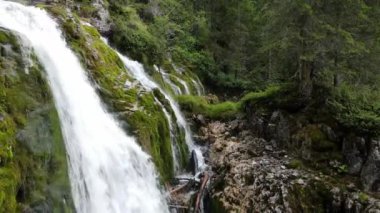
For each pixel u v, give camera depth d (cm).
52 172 809
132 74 1600
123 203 989
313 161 1230
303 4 1182
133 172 1068
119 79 1329
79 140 965
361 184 1120
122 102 1239
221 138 1553
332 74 1285
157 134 1280
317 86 1355
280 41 1291
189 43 2722
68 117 969
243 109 1659
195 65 2597
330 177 1162
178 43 2622
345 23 1241
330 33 1222
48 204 762
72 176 867
